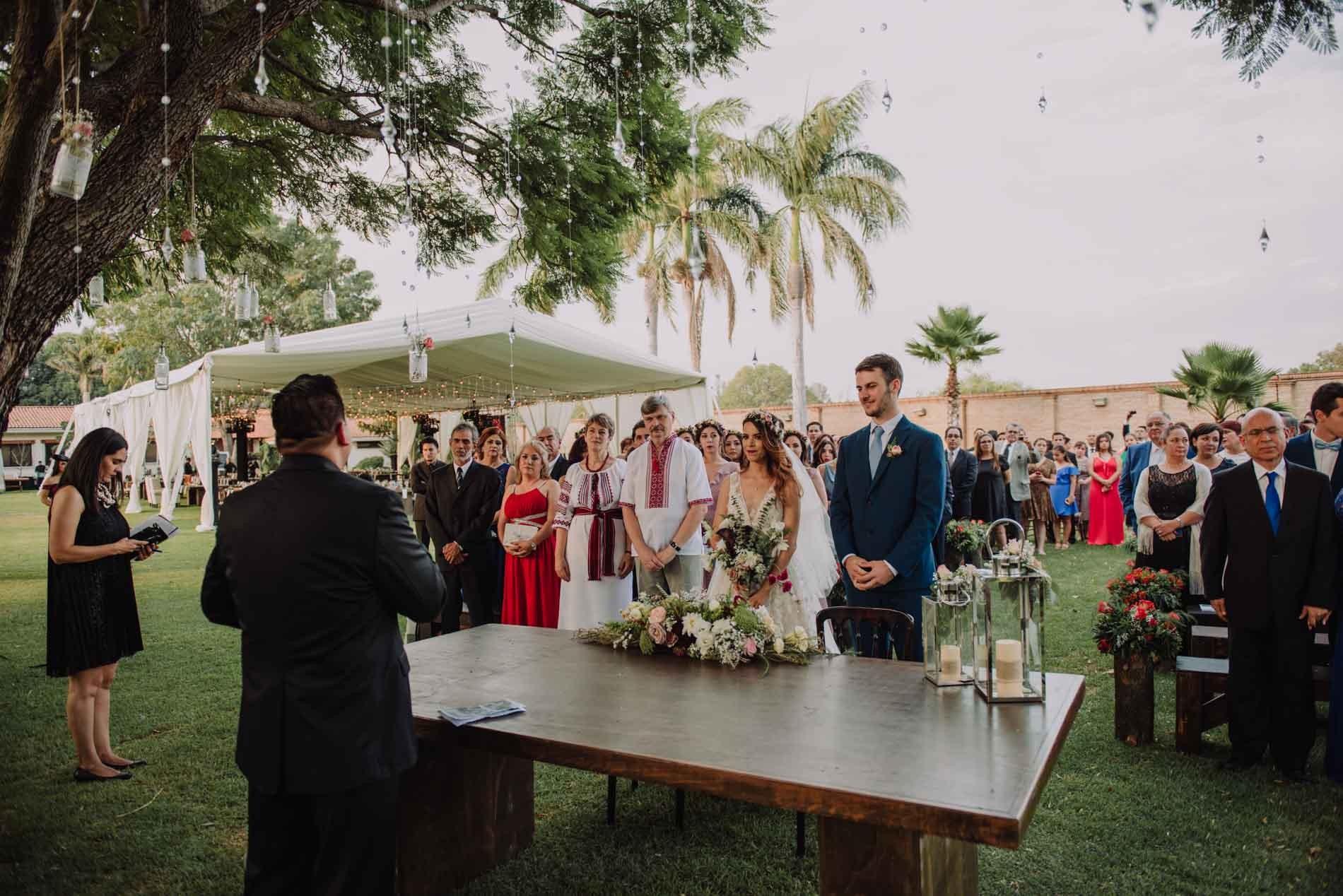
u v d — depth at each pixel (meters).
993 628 2.28
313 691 1.85
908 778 1.73
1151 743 3.99
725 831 3.21
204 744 4.16
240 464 14.67
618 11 5.24
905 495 3.73
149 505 21.64
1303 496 3.52
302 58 5.80
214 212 6.15
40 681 5.40
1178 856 2.89
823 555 4.64
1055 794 3.42
